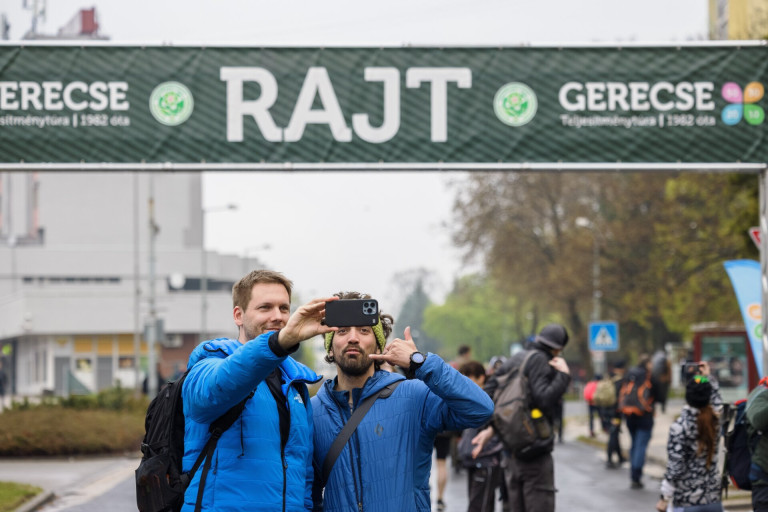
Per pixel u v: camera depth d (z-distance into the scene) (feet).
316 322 19.15
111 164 52.34
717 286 172.24
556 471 79.25
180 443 20.02
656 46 53.11
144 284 330.75
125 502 61.31
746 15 108.99
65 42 52.47
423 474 22.22
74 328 293.23
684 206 175.52
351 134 52.54
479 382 45.91
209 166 52.26
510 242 222.28
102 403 119.75
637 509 56.29
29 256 328.08
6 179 362.53
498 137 52.75
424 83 52.75
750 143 53.01
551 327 38.99
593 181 214.90
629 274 209.87
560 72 53.01
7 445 90.89
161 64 52.49
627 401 66.49
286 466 19.86
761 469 32.14
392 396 21.99
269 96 52.49
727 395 118.52
